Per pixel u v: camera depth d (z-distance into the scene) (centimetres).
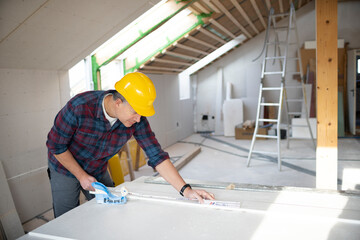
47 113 289
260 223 109
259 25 632
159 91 530
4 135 248
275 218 112
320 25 261
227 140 624
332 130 268
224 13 427
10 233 228
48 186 290
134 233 105
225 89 735
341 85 646
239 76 722
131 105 129
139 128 158
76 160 162
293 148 519
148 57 427
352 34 652
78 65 383
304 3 657
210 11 388
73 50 274
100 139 156
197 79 747
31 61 259
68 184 169
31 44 234
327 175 273
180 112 646
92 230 108
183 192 138
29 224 261
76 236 104
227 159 462
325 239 96
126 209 126
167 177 147
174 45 417
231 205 124
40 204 281
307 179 355
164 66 505
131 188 155
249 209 120
